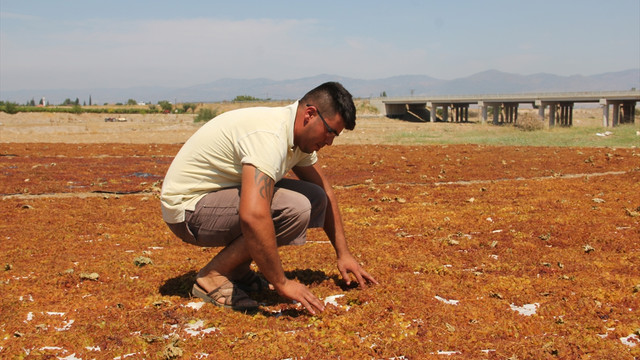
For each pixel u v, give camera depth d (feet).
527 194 27.27
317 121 10.16
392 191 29.94
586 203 23.86
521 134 95.35
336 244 12.59
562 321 10.62
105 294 12.75
